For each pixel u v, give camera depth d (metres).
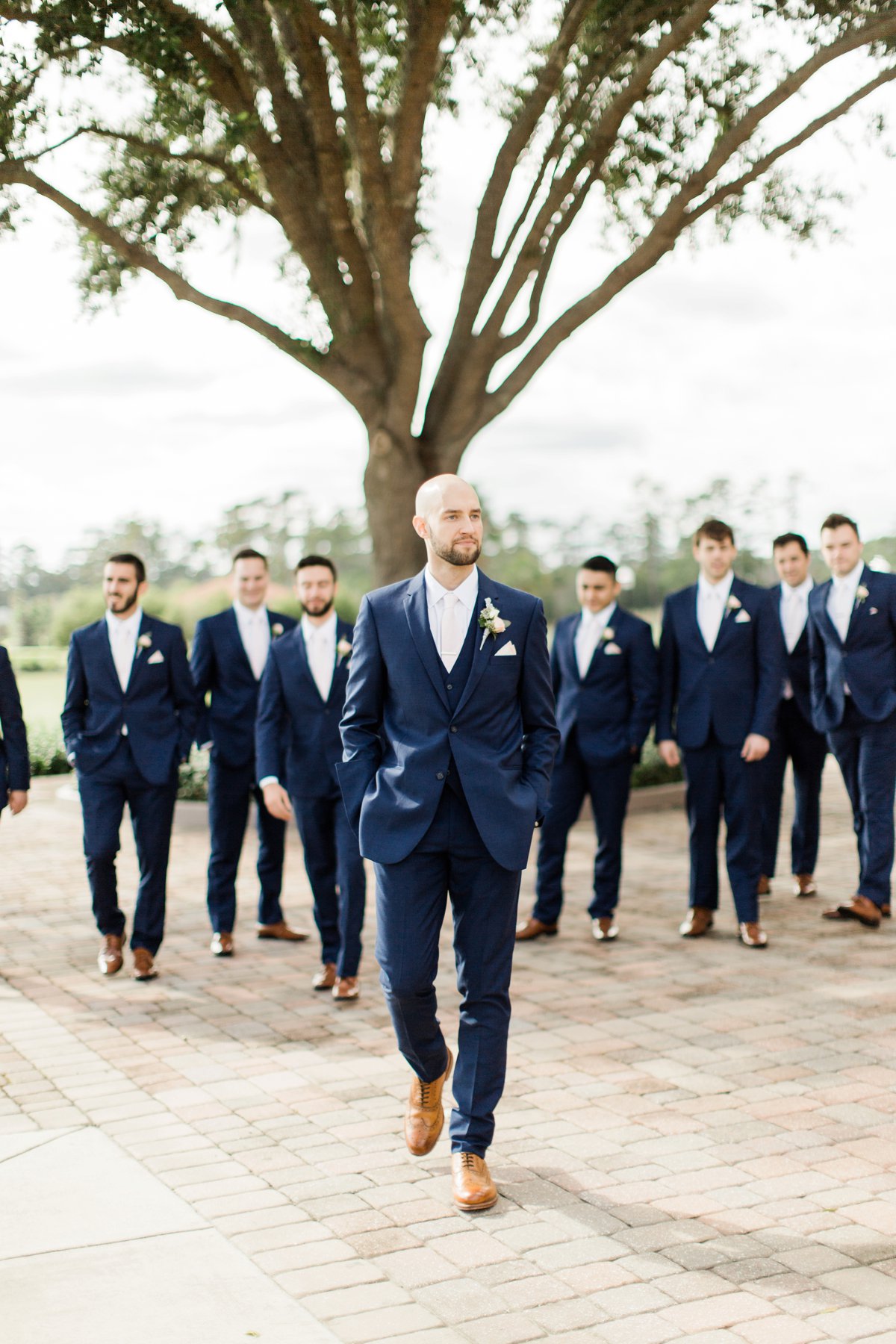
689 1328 2.83
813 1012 5.30
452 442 9.88
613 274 9.00
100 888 6.14
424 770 3.56
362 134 8.21
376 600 3.76
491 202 9.23
